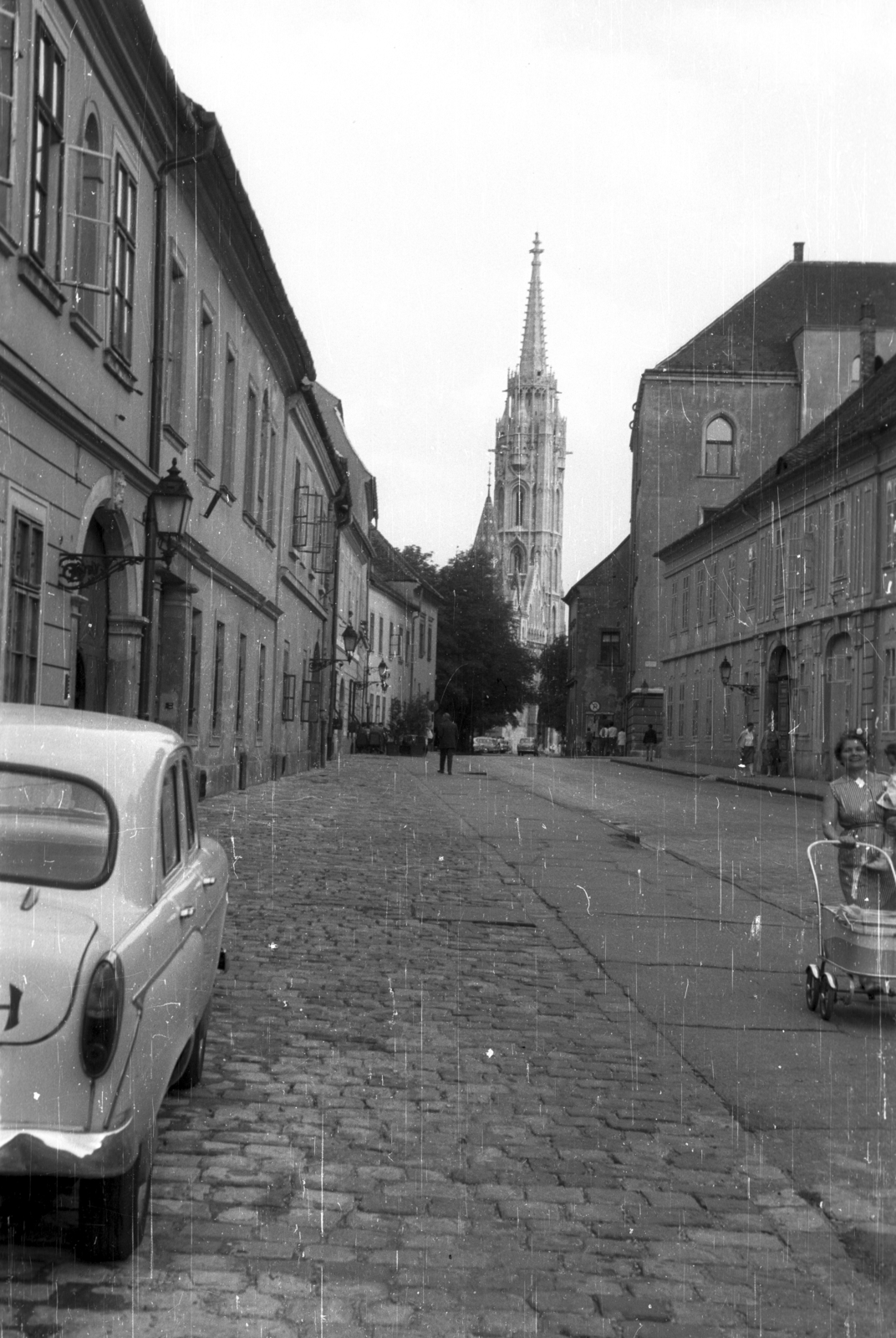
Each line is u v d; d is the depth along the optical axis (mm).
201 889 5754
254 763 28922
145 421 17938
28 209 12711
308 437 36125
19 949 4227
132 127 16750
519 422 164625
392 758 55594
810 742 41469
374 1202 5250
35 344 13203
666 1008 8906
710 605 55094
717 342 69500
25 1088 4137
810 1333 4320
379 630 68375
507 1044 7777
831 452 38875
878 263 72000
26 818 4746
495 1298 4469
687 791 36250
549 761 61094
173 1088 6543
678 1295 4562
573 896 13820
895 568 35312
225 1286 4430
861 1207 5441
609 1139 6180
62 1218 4898
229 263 23359
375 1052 7430
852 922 8711
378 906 12531
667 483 68938
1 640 12344
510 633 97000
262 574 29141
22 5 12367
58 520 14156
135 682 17594
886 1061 7777
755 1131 6395
